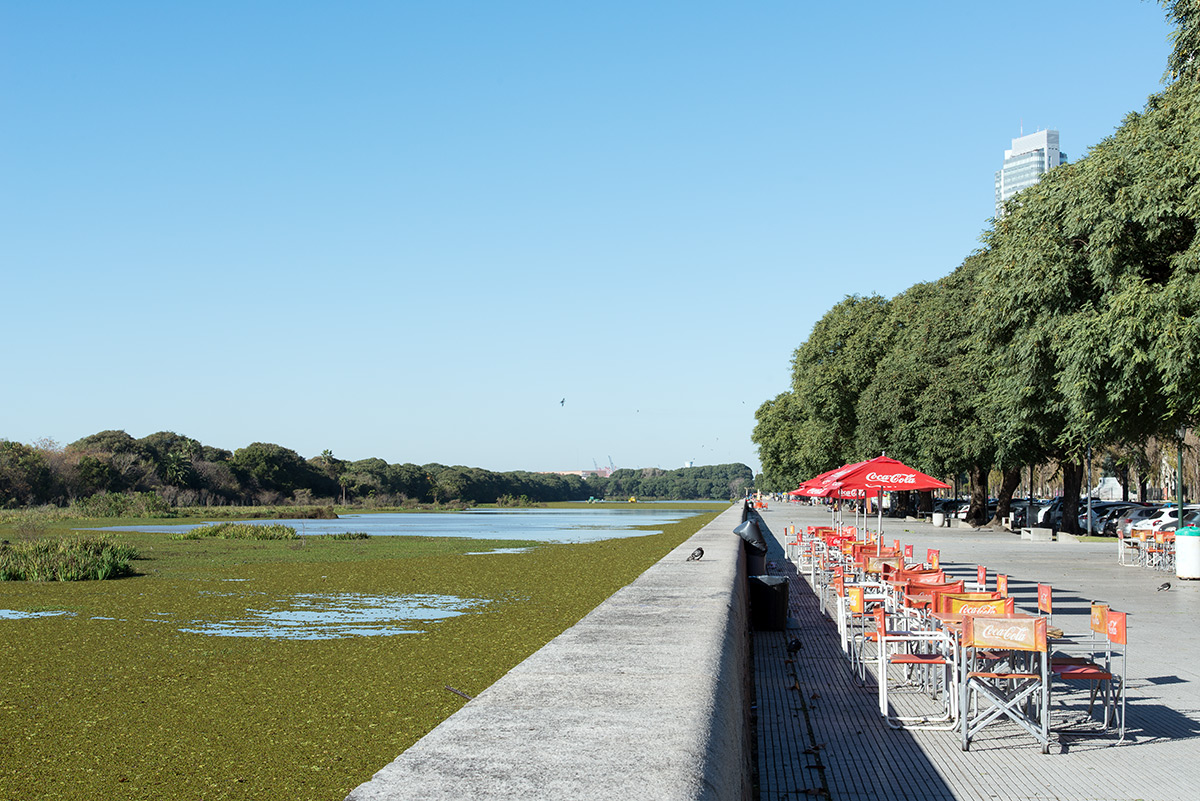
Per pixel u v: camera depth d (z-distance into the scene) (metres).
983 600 8.41
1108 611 7.55
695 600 5.81
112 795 7.21
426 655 13.10
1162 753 6.82
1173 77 20.39
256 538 48.09
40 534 44.03
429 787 1.99
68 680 11.54
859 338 55.56
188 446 133.50
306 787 7.38
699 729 2.52
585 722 2.59
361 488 160.38
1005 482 45.25
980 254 41.06
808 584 20.38
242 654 13.30
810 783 6.20
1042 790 6.00
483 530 66.19
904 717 8.02
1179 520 25.73
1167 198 18.03
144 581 25.05
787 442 80.62
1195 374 17.12
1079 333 19.16
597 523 82.00
